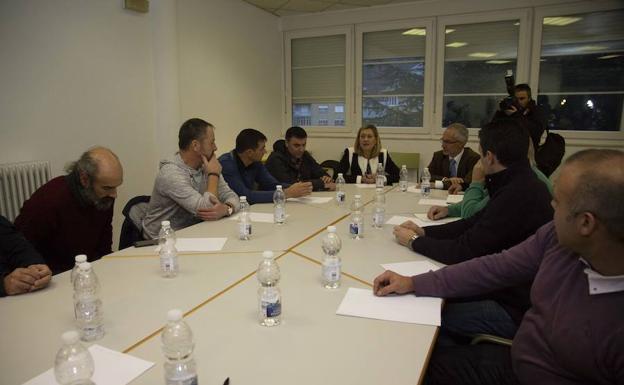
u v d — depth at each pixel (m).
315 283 1.48
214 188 2.55
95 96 3.30
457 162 3.79
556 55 4.38
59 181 1.97
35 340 1.09
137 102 3.69
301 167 3.77
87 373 0.92
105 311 1.26
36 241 1.89
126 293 1.39
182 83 4.05
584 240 0.95
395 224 2.29
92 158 1.90
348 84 5.34
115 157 1.97
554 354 1.03
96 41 3.27
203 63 4.30
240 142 3.04
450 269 1.41
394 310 1.27
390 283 1.39
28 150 2.87
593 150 0.97
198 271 1.59
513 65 4.57
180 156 2.50
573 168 0.96
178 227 2.50
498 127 1.68
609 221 0.89
